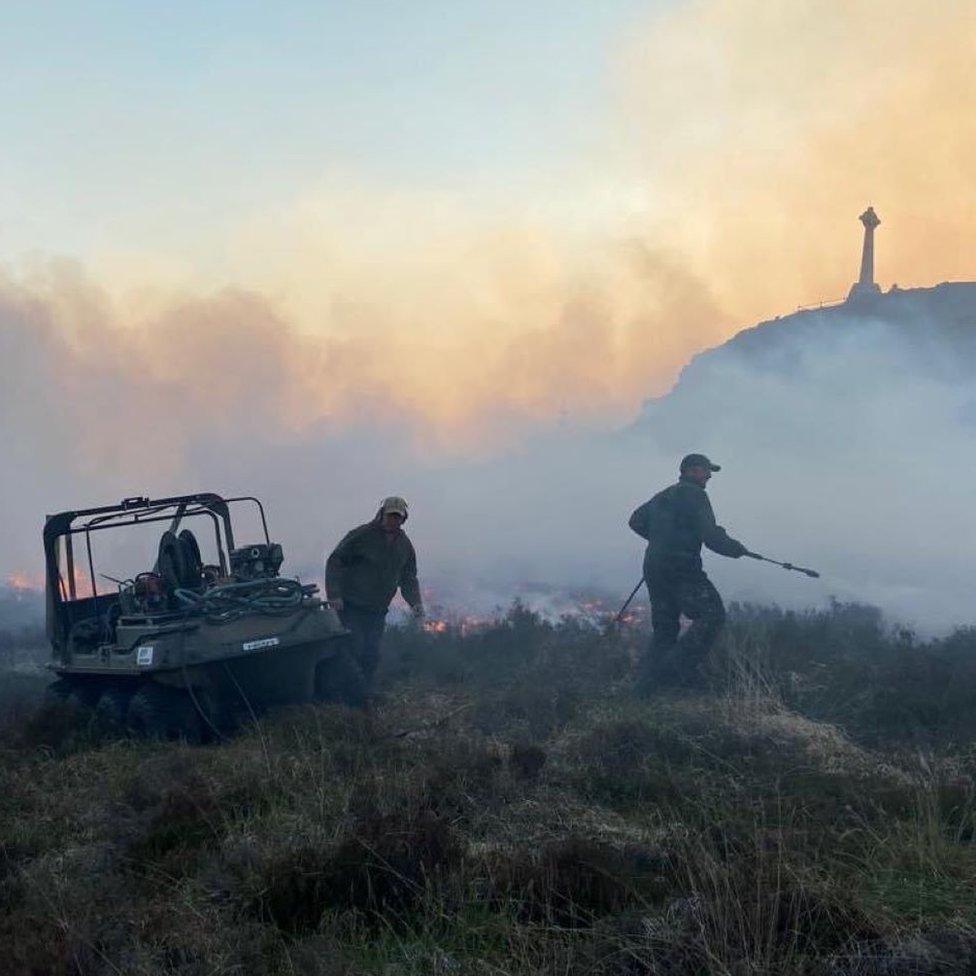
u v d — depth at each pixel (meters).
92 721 8.54
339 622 9.24
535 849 5.18
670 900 4.34
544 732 7.74
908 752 6.83
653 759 6.66
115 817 6.23
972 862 4.66
